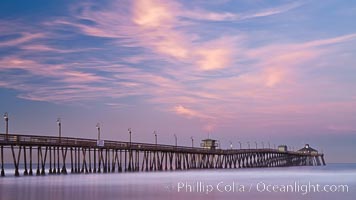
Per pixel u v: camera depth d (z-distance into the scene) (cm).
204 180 8350
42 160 9088
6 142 8200
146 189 6328
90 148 10450
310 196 5700
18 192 5756
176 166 14025
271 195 5809
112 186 6688
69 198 5247
